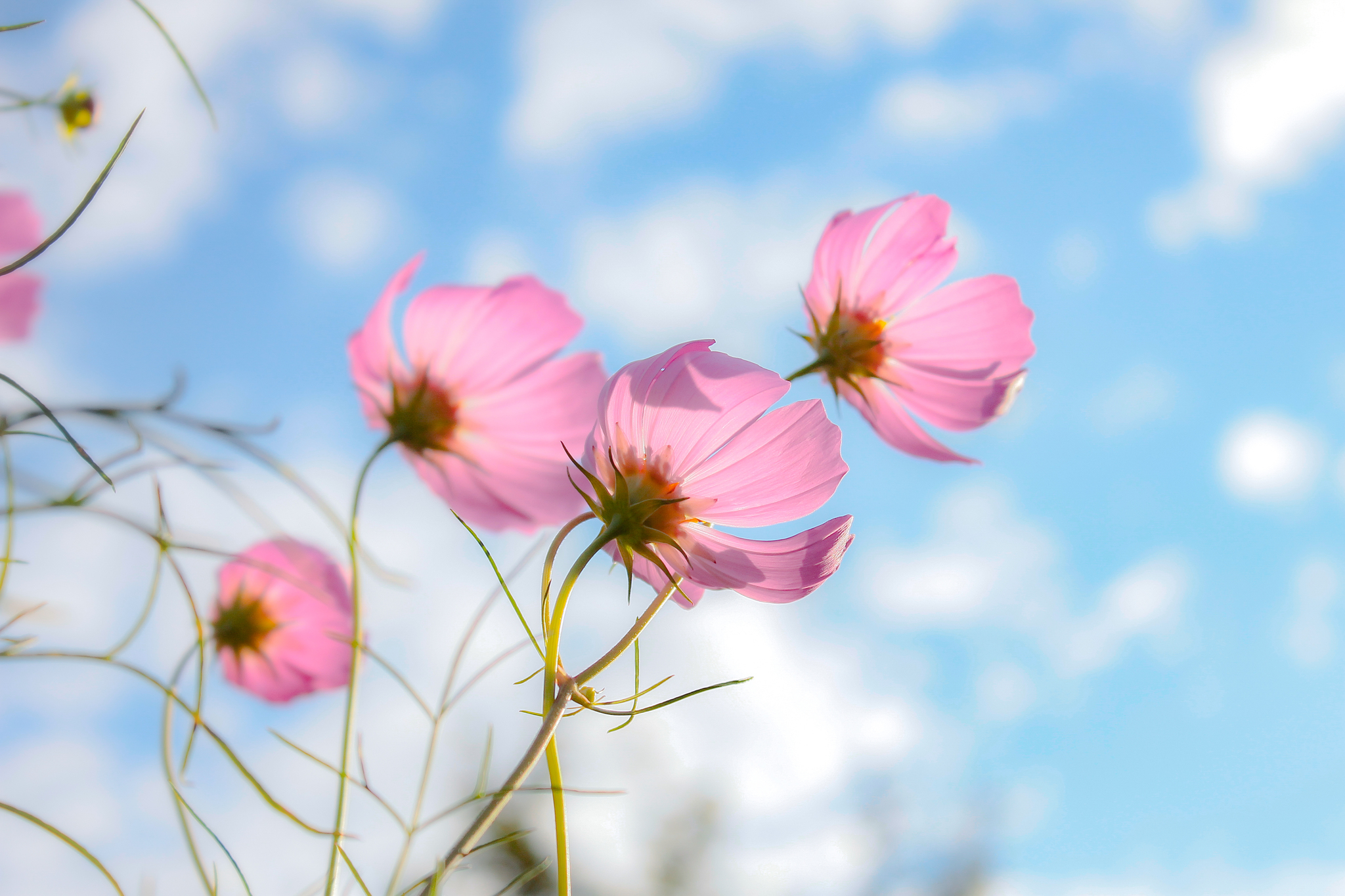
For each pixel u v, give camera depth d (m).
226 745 0.52
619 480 0.57
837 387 0.68
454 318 0.63
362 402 0.64
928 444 0.67
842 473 0.58
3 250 0.53
